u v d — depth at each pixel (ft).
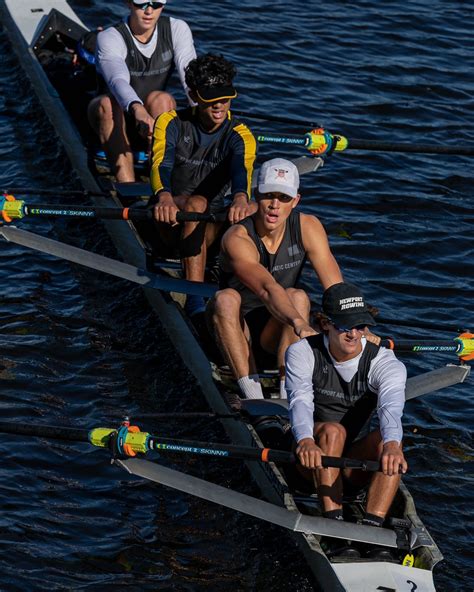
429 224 138.82
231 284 93.09
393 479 77.00
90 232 131.75
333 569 75.20
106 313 115.75
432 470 95.61
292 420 76.89
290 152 155.63
